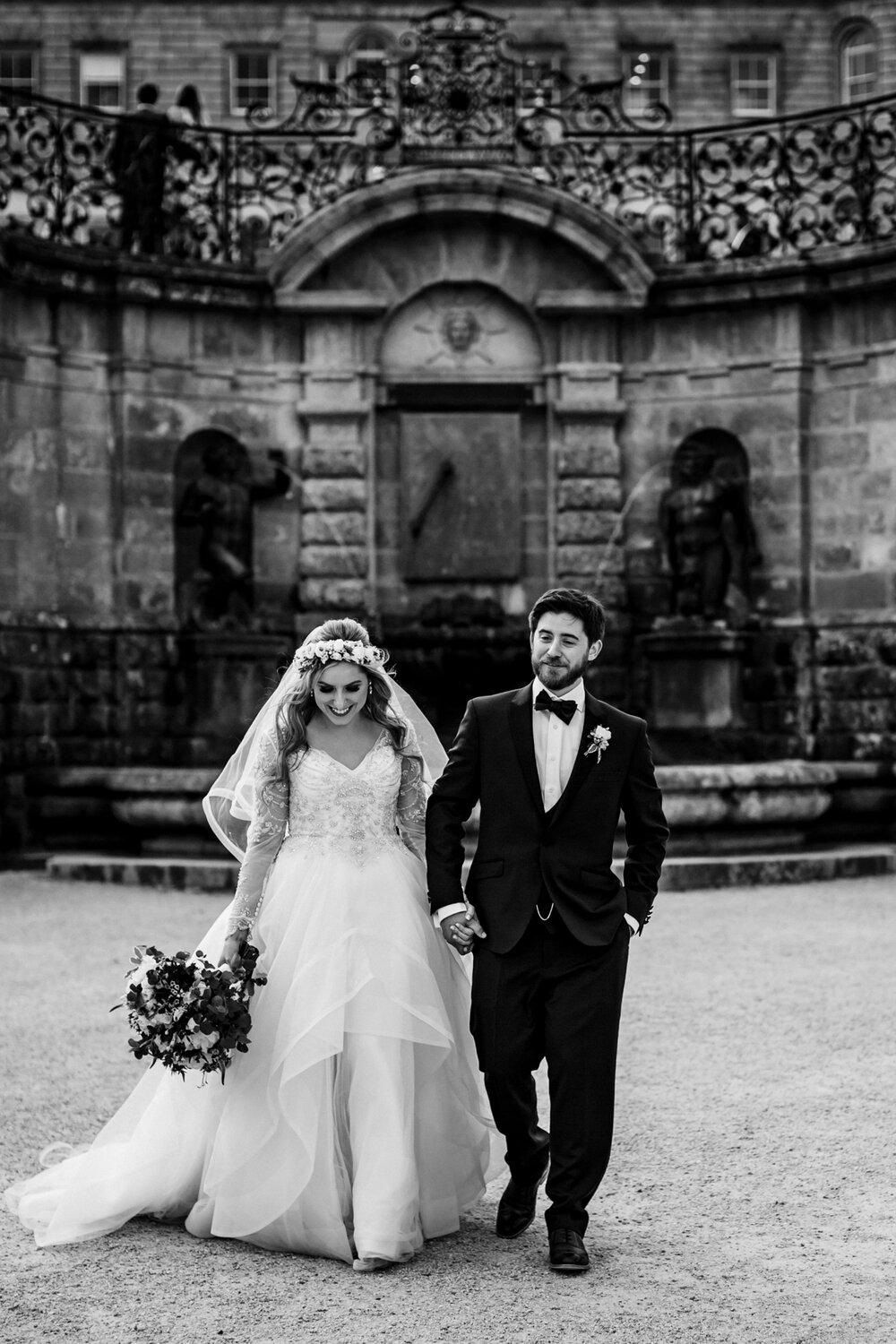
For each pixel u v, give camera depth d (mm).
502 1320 4359
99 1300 4535
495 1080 4988
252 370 17953
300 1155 4938
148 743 16859
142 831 14875
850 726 17000
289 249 17625
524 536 18359
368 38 29047
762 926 11273
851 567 17344
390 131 18453
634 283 17734
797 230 17906
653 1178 5672
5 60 28812
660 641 16984
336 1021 4926
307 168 18438
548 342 18141
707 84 29062
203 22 28891
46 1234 5109
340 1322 4348
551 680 5020
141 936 10984
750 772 13953
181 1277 4727
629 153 19516
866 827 15883
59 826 15680
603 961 4938
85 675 16719
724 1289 4582
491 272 18094
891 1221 5164
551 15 29094
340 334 18016
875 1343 4172
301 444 18094
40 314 16797
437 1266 4820
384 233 18031
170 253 18094
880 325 17172
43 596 16719
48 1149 5848
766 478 17688
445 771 5211
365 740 5336
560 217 17656
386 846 5238
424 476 18219
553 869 4965
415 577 18219
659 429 18141
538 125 20500
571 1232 4770
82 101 28844
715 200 18375
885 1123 6336
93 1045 7801
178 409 17516
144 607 17188
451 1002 5289
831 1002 8672
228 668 16875
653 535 18156
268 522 18062
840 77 29062
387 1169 4859
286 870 5219
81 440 17078
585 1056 4859
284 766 5281
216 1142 5062
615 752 5051
